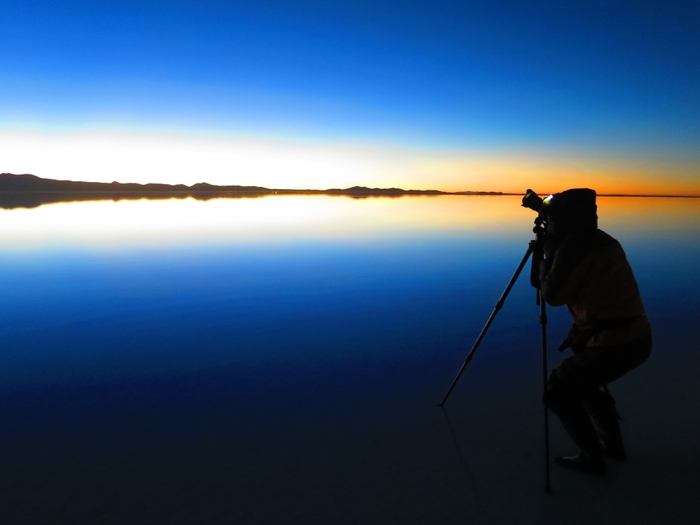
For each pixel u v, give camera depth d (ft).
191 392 9.64
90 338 13.16
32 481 6.57
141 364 11.23
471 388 9.72
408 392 9.57
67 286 19.36
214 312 15.75
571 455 7.13
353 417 8.51
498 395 9.36
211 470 6.85
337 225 44.65
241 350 12.20
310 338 13.12
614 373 6.17
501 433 7.87
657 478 6.49
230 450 7.41
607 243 6.21
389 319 15.01
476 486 6.42
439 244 31.73
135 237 34.32
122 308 16.26
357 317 15.23
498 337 13.17
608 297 6.12
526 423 8.20
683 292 17.49
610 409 6.92
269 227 42.52
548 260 6.59
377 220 50.49
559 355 11.58
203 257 26.16
